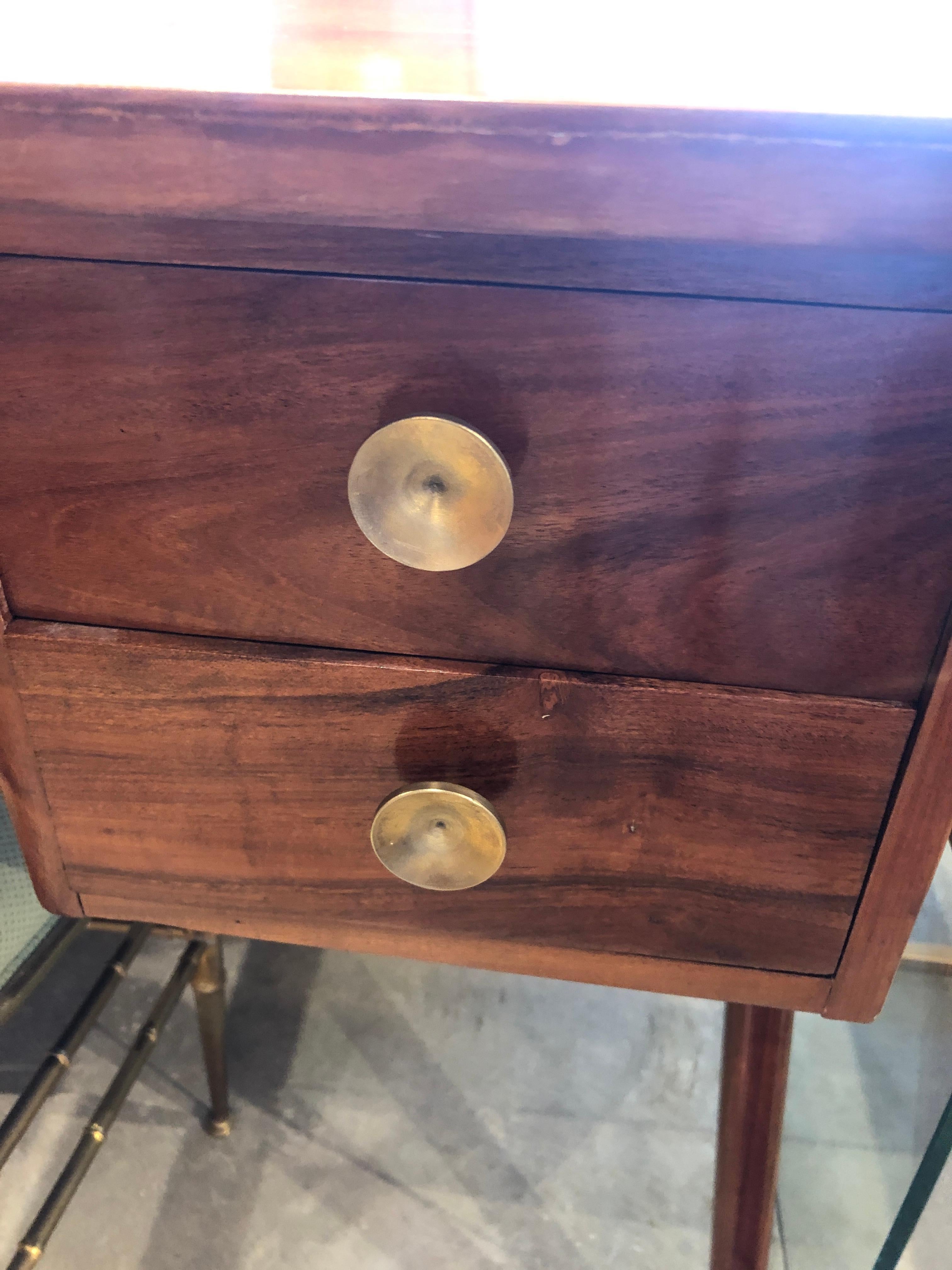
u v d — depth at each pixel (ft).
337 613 1.23
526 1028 3.09
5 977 1.96
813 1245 2.41
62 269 1.04
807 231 0.91
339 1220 2.57
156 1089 2.87
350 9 1.52
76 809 1.46
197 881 1.50
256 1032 3.04
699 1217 2.60
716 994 1.45
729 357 0.98
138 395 1.11
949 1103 1.70
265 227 0.99
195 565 1.22
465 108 0.90
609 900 1.39
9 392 1.13
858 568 1.08
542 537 1.12
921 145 0.85
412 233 0.97
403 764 1.32
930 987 2.24
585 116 0.89
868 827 1.24
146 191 0.98
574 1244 2.53
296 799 1.38
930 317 0.94
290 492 1.15
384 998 3.17
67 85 0.94
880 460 1.02
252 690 1.29
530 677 1.21
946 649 1.09
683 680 1.20
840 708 1.16
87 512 1.21
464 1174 2.68
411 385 1.05
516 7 1.56
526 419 1.05
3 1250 2.48
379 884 1.44
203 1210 2.58
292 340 1.05
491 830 1.24
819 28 1.36
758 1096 1.66
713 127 0.87
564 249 0.95
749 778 1.24
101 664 1.30
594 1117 2.83
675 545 1.10
